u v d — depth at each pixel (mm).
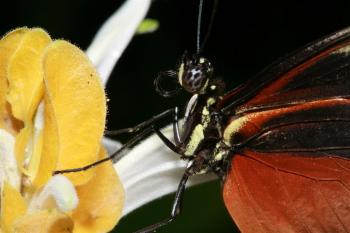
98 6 235
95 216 169
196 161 181
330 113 177
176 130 181
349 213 178
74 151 167
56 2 233
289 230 180
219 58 244
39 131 168
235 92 180
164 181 181
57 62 166
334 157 178
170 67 239
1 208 165
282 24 245
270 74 179
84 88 167
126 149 179
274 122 179
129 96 234
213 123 180
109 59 178
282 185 180
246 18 245
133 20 179
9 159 167
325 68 178
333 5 246
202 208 196
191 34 240
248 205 181
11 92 167
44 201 166
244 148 180
